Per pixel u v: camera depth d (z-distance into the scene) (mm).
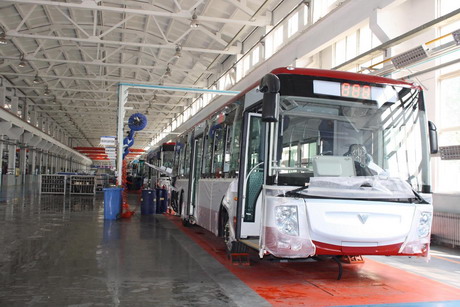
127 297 4875
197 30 21609
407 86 5902
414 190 5484
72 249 7918
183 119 40469
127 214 14398
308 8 15383
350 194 5191
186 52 25281
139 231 10711
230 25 20422
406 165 5629
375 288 5516
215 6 18469
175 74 30250
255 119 6500
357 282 5836
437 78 10430
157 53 26125
